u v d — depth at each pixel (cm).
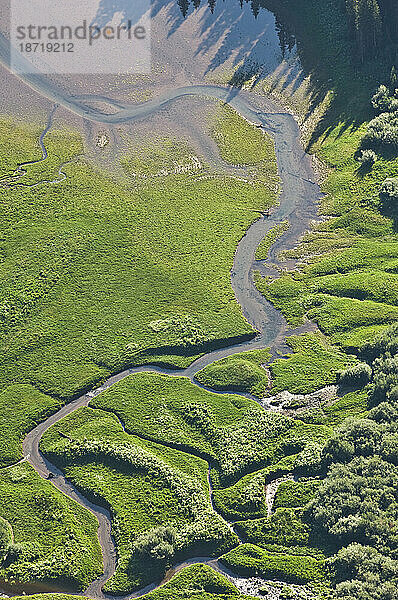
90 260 11206
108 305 10562
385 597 6875
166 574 7569
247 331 10181
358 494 7812
